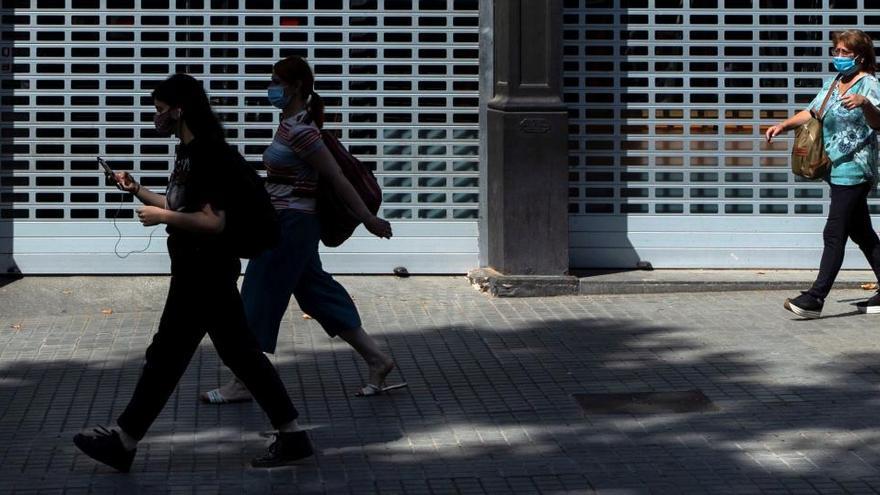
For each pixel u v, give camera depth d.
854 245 11.47
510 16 10.62
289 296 7.58
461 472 6.60
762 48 11.35
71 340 9.43
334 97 11.20
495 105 10.85
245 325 6.59
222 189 6.31
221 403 7.80
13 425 7.42
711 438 7.14
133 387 8.20
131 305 10.60
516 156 10.70
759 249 11.51
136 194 6.61
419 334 9.55
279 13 11.10
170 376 6.52
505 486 6.39
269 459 6.66
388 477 6.53
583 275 11.17
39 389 8.16
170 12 11.05
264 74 11.13
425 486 6.40
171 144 11.16
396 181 11.32
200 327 6.51
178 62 11.09
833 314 10.12
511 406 7.77
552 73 10.70
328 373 8.49
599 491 6.32
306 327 9.73
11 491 6.33
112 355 8.99
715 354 8.94
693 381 8.27
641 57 11.29
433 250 11.39
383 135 11.26
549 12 10.64
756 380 8.29
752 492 6.30
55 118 11.10
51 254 11.18
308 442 6.70
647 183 11.39
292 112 7.51
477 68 11.23
